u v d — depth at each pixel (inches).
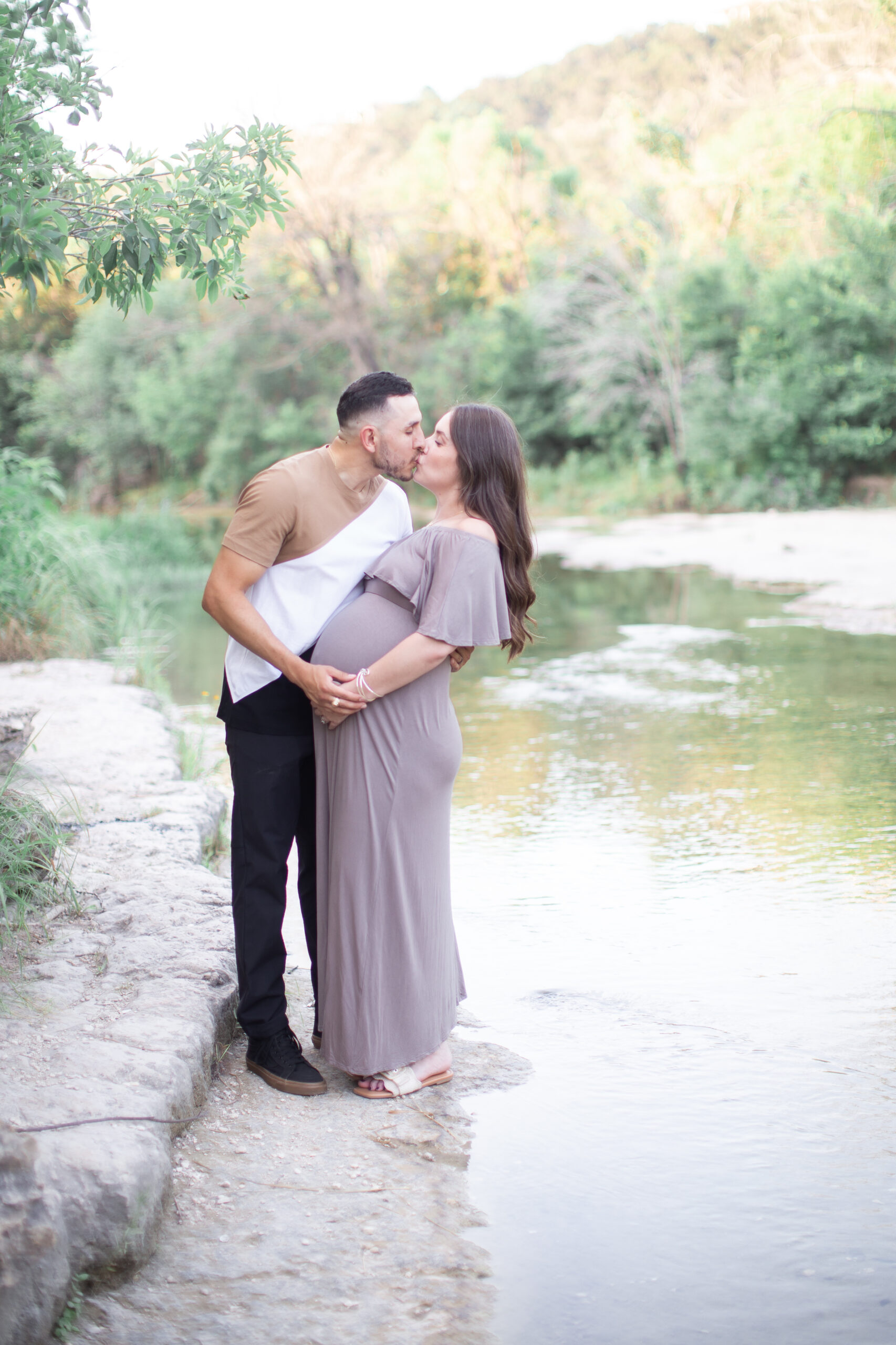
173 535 808.9
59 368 1601.9
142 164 138.9
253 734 119.4
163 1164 94.2
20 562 365.1
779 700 320.5
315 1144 109.8
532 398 1314.0
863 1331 84.2
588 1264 92.2
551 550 812.6
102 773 209.9
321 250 1540.4
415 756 117.3
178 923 140.5
